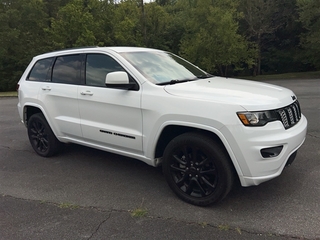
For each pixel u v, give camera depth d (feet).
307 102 32.30
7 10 99.35
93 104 13.76
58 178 14.47
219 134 10.13
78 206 11.67
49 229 10.18
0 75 101.76
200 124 10.50
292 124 11.19
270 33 115.14
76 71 14.93
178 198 11.96
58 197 12.49
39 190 13.23
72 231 10.01
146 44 98.89
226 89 11.39
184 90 11.41
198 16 86.63
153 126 11.71
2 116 33.24
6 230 10.21
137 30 98.89
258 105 10.07
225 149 10.45
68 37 84.99
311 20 89.45
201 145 10.62
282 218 10.21
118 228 10.07
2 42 96.68
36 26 106.52
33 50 100.73
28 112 18.16
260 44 115.03
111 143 13.50
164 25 108.17
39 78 17.02
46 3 120.78
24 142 21.15
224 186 10.48
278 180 13.07
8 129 25.70
